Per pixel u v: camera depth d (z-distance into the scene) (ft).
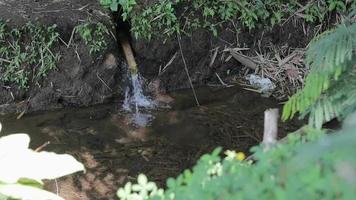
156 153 16.81
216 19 20.75
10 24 18.53
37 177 9.44
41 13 19.25
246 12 20.77
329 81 11.21
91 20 19.42
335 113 11.10
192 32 20.56
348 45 11.09
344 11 21.02
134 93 20.39
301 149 4.66
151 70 20.83
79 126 18.45
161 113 19.39
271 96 20.35
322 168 4.53
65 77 19.44
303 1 21.48
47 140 17.52
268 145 6.11
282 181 4.81
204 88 21.15
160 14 19.84
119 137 17.78
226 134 17.84
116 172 15.87
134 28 19.92
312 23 21.44
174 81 21.09
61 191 14.89
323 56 11.21
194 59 21.04
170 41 20.39
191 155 16.69
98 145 17.29
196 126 18.39
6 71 18.71
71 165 9.77
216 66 21.44
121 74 20.33
